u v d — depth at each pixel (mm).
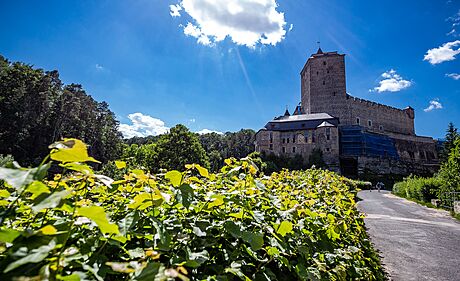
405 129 71188
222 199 1529
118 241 1065
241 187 1925
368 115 64188
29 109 49594
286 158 55094
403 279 4949
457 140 16828
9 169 776
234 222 1520
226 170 2266
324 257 2059
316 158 52031
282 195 2725
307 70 65375
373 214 13625
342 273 2016
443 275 5184
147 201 1205
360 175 53812
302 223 1998
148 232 1316
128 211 1406
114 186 1627
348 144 57438
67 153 827
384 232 9102
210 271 1291
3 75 52344
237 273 1183
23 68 53938
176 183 1417
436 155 69625
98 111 78312
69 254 835
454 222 11695
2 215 833
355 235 3484
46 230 759
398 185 29531
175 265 1073
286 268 1695
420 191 20250
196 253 1205
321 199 3477
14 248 732
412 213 14430
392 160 58688
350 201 4680
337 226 2373
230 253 1374
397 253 6609
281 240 1539
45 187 870
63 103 57500
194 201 1672
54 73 68938
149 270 804
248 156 2037
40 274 663
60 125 55844
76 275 734
